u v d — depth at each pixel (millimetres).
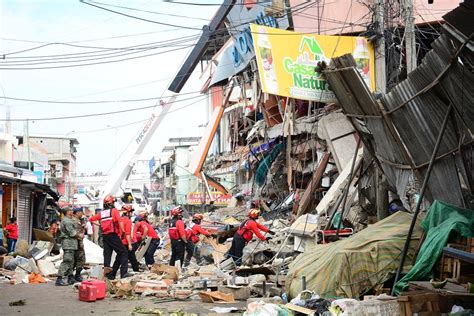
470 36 8281
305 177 24219
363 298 9180
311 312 8062
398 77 16141
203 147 32938
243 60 29219
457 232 8883
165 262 19609
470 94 9102
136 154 30609
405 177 11672
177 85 30625
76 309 10156
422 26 20188
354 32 20562
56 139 79188
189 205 47719
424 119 10344
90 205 45000
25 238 29391
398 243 9703
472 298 7395
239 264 14805
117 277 15117
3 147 44469
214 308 9805
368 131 12523
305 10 21719
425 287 8086
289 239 16062
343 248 9828
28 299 11461
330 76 12133
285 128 22906
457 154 10008
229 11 28969
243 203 32312
